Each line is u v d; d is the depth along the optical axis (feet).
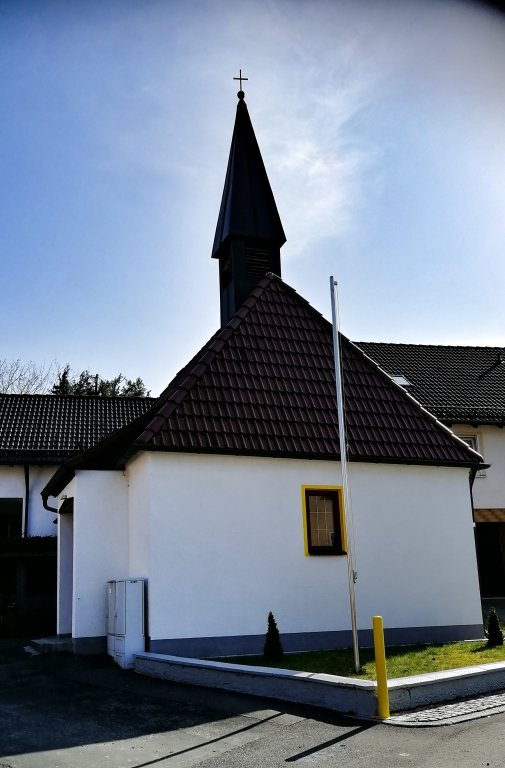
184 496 40.96
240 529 41.70
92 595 45.03
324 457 43.96
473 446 80.38
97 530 45.88
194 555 40.45
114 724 26.89
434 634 44.68
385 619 43.83
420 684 28.07
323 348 50.62
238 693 31.48
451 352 96.53
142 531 41.78
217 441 41.75
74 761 22.57
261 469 43.01
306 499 44.01
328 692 28.32
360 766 20.95
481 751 21.76
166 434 40.96
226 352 47.03
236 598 40.70
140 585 39.70
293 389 46.98
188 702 30.07
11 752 23.63
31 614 62.85
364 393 49.42
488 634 40.40
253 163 61.41
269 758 22.25
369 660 36.09
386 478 46.19
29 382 164.55
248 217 58.95
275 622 38.32
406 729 24.73
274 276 54.29
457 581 46.24
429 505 46.83
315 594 42.47
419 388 84.48
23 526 68.44
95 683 34.94
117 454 47.14
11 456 69.62
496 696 29.27
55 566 64.75
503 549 79.66
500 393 85.40
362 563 44.16
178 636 39.17
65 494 51.03
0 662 43.52
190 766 21.84
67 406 83.30
